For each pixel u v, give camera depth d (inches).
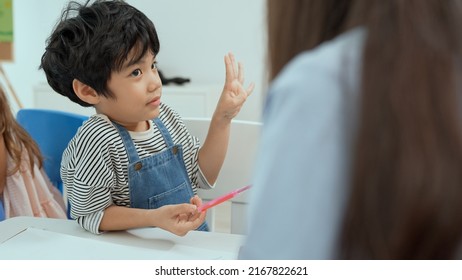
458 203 11.9
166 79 114.9
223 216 90.8
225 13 114.5
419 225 12.2
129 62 35.6
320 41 15.3
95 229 34.7
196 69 118.8
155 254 30.5
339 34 15.1
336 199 13.1
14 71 124.6
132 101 36.6
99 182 35.2
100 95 37.1
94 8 36.8
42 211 49.4
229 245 32.4
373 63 12.6
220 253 30.8
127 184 37.4
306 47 15.4
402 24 12.7
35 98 113.0
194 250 31.3
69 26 36.7
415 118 12.0
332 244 13.4
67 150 37.1
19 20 124.1
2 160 47.0
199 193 45.4
